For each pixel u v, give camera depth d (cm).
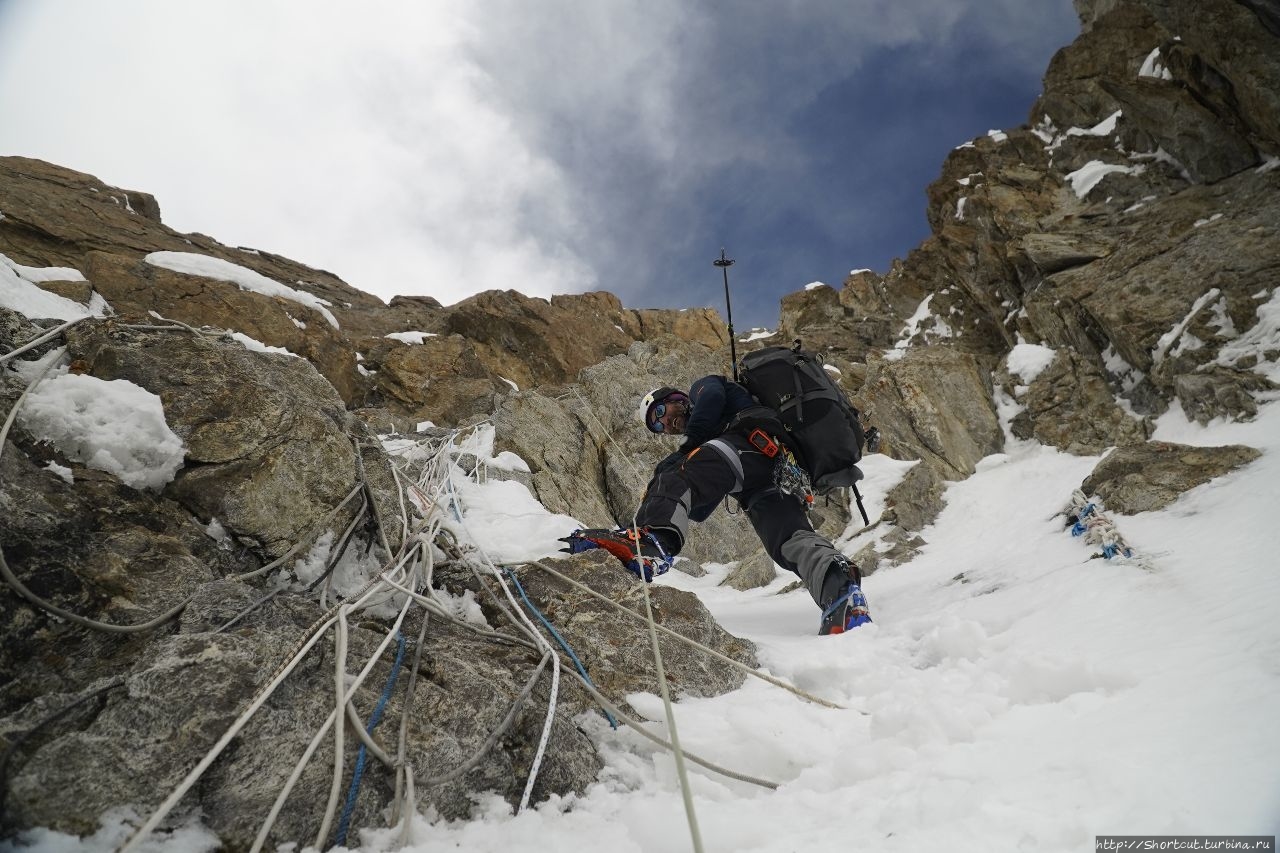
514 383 1222
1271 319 718
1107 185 1102
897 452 890
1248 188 923
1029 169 1248
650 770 212
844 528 772
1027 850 129
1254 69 844
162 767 156
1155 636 223
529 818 179
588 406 846
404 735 183
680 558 721
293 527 258
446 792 179
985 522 691
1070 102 1278
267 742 169
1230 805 123
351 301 1499
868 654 295
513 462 695
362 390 1038
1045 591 329
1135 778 138
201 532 240
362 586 271
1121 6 1288
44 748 152
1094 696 188
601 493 785
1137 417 784
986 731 188
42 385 238
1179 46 978
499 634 251
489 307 1309
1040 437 874
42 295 327
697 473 368
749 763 212
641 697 243
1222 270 799
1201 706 161
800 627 421
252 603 206
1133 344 810
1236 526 325
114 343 264
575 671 239
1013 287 1162
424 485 449
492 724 198
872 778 183
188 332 286
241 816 157
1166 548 333
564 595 295
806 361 409
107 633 190
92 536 208
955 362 980
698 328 1573
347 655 203
